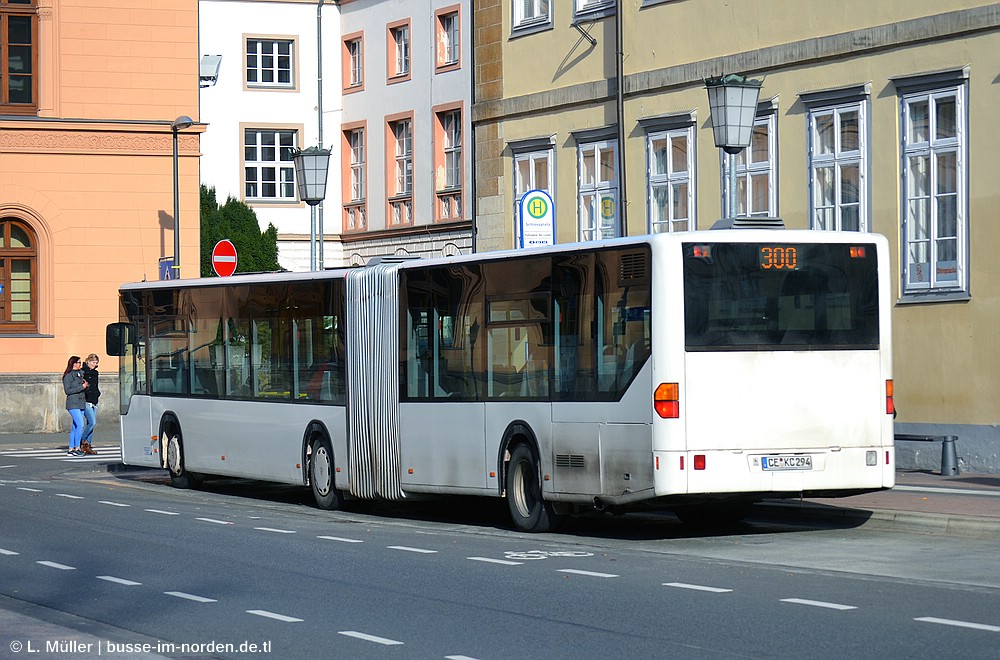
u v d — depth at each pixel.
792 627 11.64
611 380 18.00
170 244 42.56
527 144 34.50
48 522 20.92
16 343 41.47
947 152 24.84
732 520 20.25
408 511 23.28
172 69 42.50
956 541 17.44
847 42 26.56
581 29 32.88
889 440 18.17
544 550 17.28
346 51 55.62
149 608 13.20
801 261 17.84
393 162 52.75
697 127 29.78
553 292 18.92
